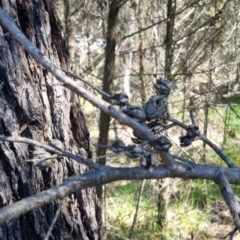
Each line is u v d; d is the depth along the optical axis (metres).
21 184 1.96
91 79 6.48
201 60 5.38
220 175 1.23
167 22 4.90
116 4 4.37
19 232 1.98
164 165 1.21
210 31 5.35
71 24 5.96
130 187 6.02
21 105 1.96
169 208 5.69
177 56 5.44
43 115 2.01
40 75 2.00
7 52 1.94
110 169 1.20
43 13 2.03
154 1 6.06
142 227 5.34
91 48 7.53
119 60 7.20
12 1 1.95
